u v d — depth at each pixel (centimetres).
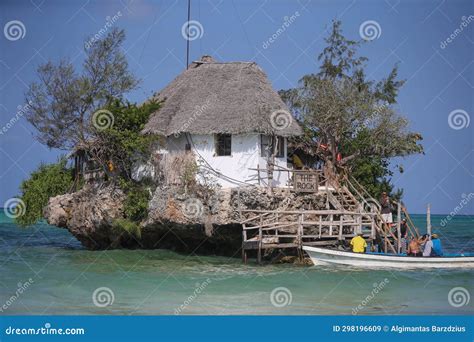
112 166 3575
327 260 2975
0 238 5109
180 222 3219
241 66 3750
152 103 3662
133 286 2525
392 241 3403
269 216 3134
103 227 3600
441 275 2780
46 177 4291
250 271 2884
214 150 3434
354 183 4119
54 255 3575
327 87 3988
